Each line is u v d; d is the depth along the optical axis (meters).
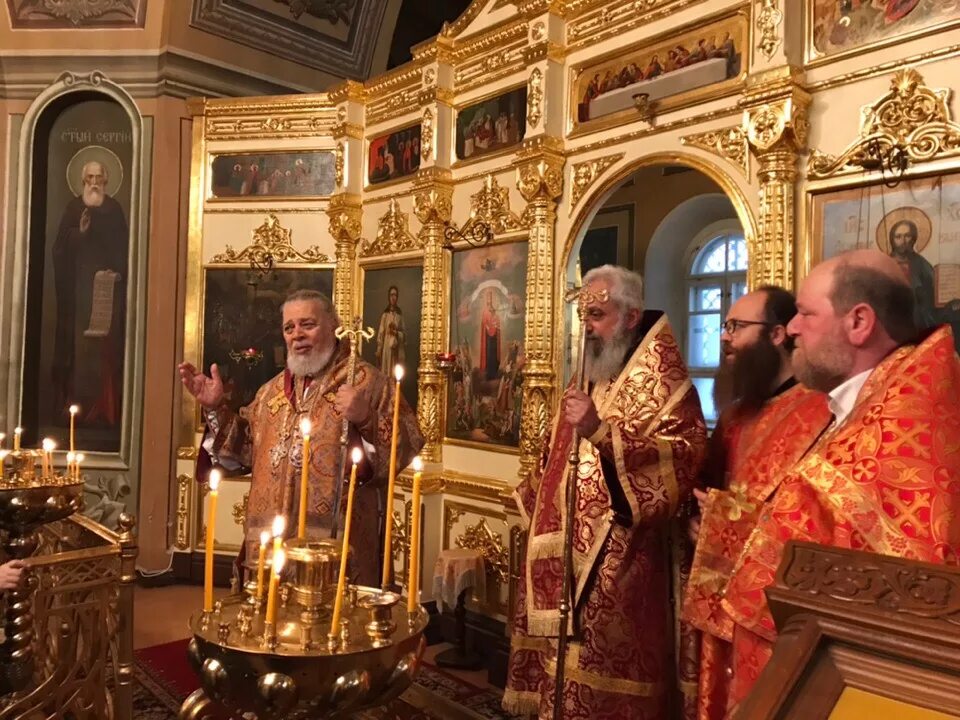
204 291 7.01
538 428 4.80
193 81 7.18
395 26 8.52
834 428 1.69
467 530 5.26
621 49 4.51
